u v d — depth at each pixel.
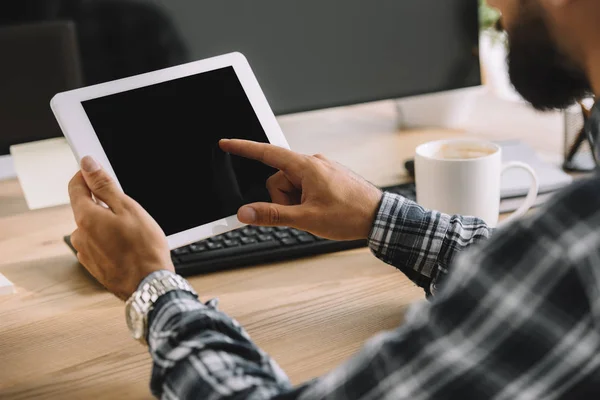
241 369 0.61
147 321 0.67
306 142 1.38
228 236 1.02
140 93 0.87
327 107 1.31
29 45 1.14
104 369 0.78
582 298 0.49
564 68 0.65
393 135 1.42
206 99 0.90
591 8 0.56
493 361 0.50
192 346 0.62
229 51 1.23
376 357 0.53
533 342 0.50
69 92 0.84
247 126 0.91
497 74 1.72
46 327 0.87
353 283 0.94
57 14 1.14
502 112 1.55
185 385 0.60
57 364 0.80
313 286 0.94
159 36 1.19
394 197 0.88
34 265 1.02
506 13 0.65
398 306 0.89
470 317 0.51
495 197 1.01
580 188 0.50
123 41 1.18
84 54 1.17
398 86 1.35
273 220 0.85
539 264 0.50
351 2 1.28
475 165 0.98
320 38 1.28
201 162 0.87
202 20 1.21
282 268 0.98
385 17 1.31
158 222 0.83
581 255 0.48
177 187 0.85
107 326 0.87
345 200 0.86
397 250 0.87
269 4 1.24
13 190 1.28
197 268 0.96
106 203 0.74
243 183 0.89
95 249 0.72
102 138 0.84
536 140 1.38
